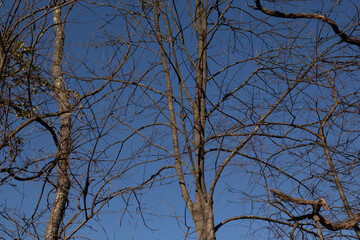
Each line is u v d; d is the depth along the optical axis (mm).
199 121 7410
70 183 7305
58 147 7355
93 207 7172
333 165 6891
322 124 7039
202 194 6891
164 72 7828
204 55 7832
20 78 7688
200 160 7129
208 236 6543
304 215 6789
